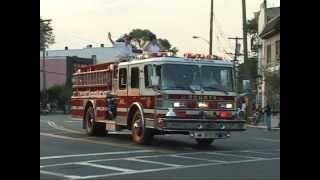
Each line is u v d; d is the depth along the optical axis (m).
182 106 19.38
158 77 19.47
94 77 24.83
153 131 20.45
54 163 15.41
